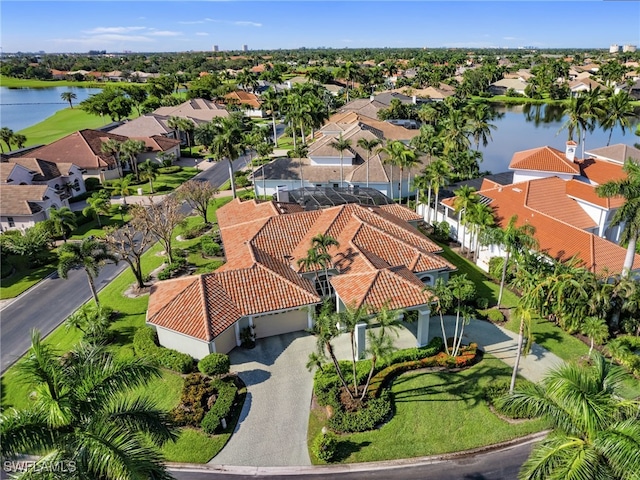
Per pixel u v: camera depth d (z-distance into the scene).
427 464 23.88
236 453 24.81
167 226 45.78
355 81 176.00
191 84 168.88
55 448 15.05
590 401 16.02
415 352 31.38
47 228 53.53
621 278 32.72
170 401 28.47
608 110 81.06
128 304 40.03
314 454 24.45
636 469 14.26
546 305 34.22
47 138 112.50
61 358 21.52
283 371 31.09
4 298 42.72
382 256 37.00
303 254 38.91
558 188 52.00
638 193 34.72
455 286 31.53
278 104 106.50
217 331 30.19
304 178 68.00
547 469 15.80
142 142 80.75
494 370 30.58
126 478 14.23
